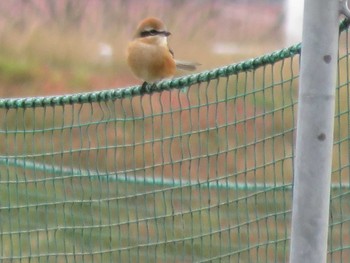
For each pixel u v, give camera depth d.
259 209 11.79
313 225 6.46
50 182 11.70
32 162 11.12
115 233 12.30
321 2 6.36
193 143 17.61
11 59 26.55
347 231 11.60
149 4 32.53
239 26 34.06
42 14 30.77
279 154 16.09
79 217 11.78
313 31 6.38
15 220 12.32
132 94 8.48
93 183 11.55
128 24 31.16
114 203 11.86
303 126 6.43
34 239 12.32
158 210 12.72
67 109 18.38
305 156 6.44
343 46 13.48
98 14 31.17
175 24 32.66
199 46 31.08
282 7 36.09
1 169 11.84
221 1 34.94
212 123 18.28
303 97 6.43
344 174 13.94
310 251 6.47
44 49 27.78
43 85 25.75
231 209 12.66
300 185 6.46
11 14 30.30
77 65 27.16
